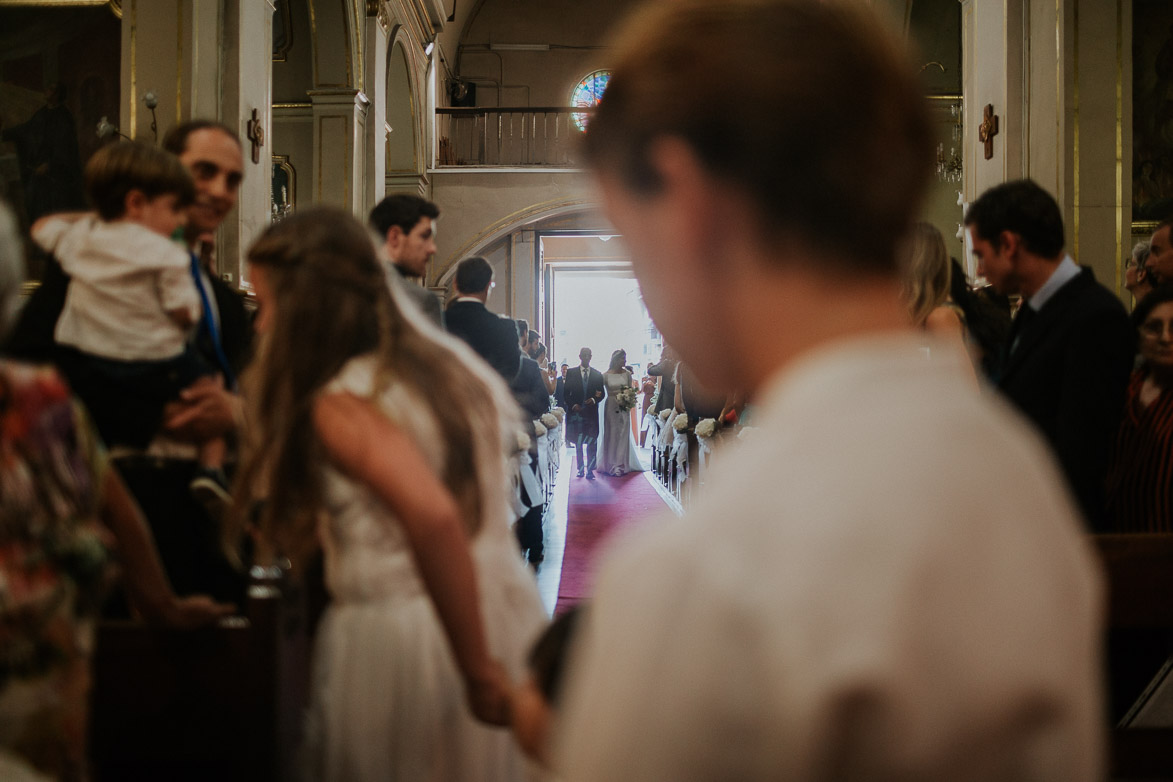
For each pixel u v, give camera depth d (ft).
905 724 1.26
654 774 1.34
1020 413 8.66
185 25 21.30
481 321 17.04
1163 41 21.77
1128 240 19.58
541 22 72.79
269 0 24.23
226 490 7.07
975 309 10.28
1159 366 8.68
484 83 72.43
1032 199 8.63
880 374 1.58
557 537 27.27
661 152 1.69
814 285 1.66
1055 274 8.77
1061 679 1.40
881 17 1.75
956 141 40.91
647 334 96.53
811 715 1.26
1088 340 8.20
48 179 23.52
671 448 36.11
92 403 6.72
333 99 37.06
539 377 21.30
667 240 1.74
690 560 1.43
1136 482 8.95
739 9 1.69
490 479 5.57
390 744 5.04
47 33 23.45
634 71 1.74
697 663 1.35
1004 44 21.24
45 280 7.10
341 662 5.18
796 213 1.62
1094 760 1.47
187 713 4.87
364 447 4.56
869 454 1.44
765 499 1.44
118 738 4.87
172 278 6.93
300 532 5.36
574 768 1.49
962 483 1.43
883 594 1.31
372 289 5.32
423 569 4.43
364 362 5.15
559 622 3.00
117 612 6.66
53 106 23.49
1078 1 19.51
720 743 1.31
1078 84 19.52
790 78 1.60
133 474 6.72
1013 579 1.41
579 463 46.24
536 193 56.75
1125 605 5.50
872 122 1.63
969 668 1.32
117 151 7.15
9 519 3.37
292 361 5.14
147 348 6.83
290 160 38.99
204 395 7.02
